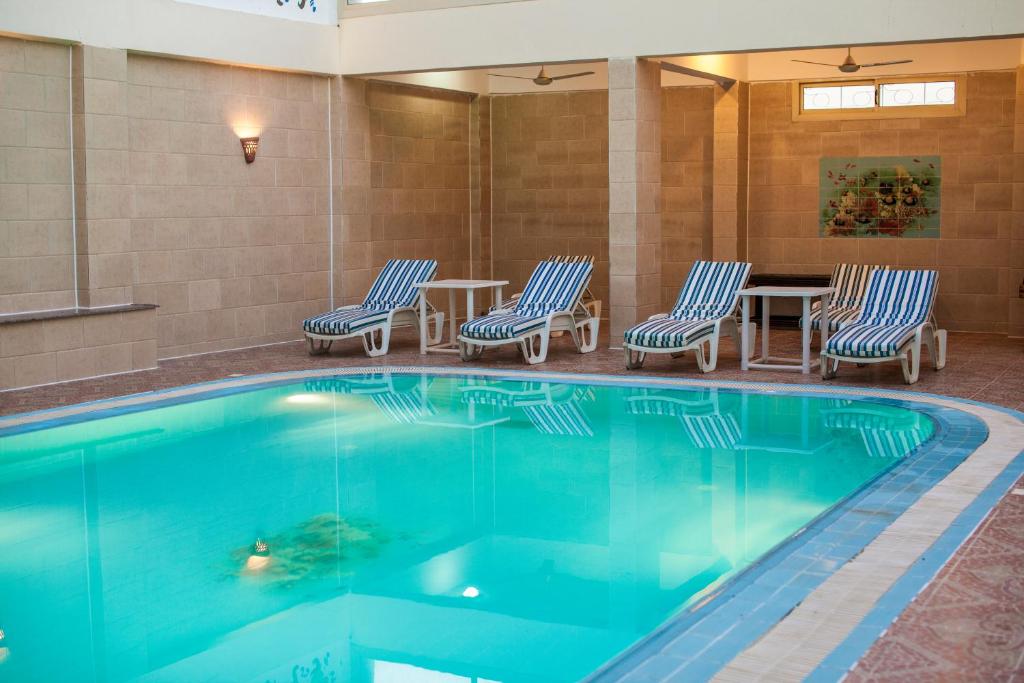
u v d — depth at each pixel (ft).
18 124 37.24
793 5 40.29
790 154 54.19
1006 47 49.52
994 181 50.37
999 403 32.63
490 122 59.47
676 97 55.31
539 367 40.96
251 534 22.03
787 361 41.34
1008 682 13.29
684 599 18.02
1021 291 47.06
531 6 44.75
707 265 41.91
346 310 45.34
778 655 14.40
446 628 17.07
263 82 46.19
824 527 20.45
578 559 20.22
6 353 35.91
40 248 38.14
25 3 36.27
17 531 22.25
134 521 22.97
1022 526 20.07
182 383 37.83
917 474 24.44
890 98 52.19
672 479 25.62
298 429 31.27
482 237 59.21
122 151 39.83
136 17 40.06
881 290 39.45
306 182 48.47
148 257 42.11
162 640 16.74
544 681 15.10
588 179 58.03
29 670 15.69
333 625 17.30
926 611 15.83
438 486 25.40
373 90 51.21
